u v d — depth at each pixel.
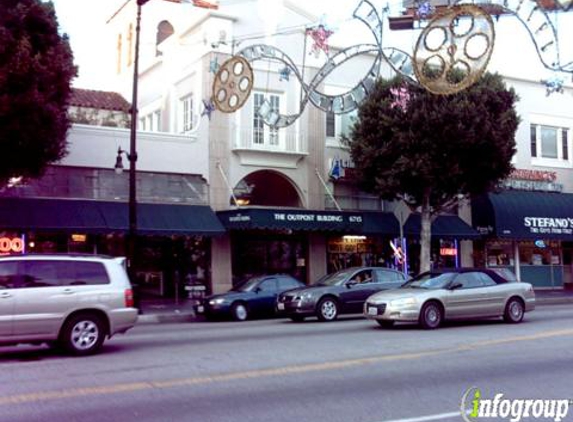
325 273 26.38
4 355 11.73
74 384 8.72
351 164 26.61
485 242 30.52
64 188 21.75
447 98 22.42
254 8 25.44
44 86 16.92
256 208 22.41
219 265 24.14
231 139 24.69
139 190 22.98
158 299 23.61
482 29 11.55
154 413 7.11
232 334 14.70
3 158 17.11
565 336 13.27
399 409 7.19
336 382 8.68
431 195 24.84
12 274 11.20
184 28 26.33
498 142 22.80
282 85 25.69
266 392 8.10
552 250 32.44
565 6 12.48
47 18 17.12
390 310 14.88
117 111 29.75
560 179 32.50
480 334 13.79
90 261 11.92
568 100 33.31
